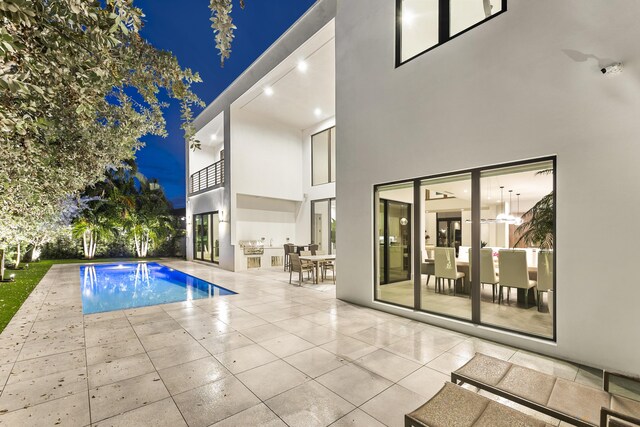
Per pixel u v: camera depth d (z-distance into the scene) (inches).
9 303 220.2
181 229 624.4
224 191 424.2
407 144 183.2
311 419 87.0
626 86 113.5
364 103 209.2
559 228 127.1
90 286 312.5
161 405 93.4
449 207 366.9
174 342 144.3
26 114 61.6
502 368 88.8
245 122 415.8
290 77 330.0
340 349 136.1
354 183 216.2
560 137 127.2
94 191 520.7
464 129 157.5
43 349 135.5
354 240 217.5
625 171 113.2
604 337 116.6
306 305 214.4
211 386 104.5
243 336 152.4
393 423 85.5
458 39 160.1
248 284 304.7
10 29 42.4
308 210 466.9
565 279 125.3
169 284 326.6
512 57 140.9
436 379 109.7
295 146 474.9
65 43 47.2
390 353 131.9
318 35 260.2
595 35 119.8
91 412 89.7
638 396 98.6
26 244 348.8
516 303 204.4
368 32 207.3
